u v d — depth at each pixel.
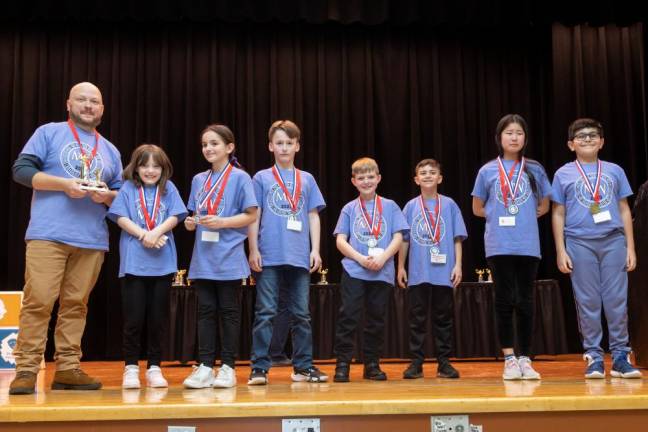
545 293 5.72
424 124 7.39
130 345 3.09
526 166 3.54
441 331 3.75
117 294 6.71
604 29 7.37
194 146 7.08
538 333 5.67
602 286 3.31
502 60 7.53
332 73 7.39
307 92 7.32
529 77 7.50
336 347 3.46
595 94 7.30
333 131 7.30
